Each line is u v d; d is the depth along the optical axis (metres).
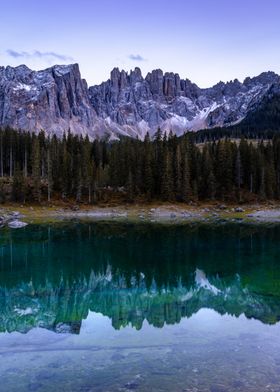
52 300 29.77
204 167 122.88
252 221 94.88
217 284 34.81
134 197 117.38
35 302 29.09
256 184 124.44
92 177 118.38
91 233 73.69
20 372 16.36
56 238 66.81
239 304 28.19
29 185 118.25
